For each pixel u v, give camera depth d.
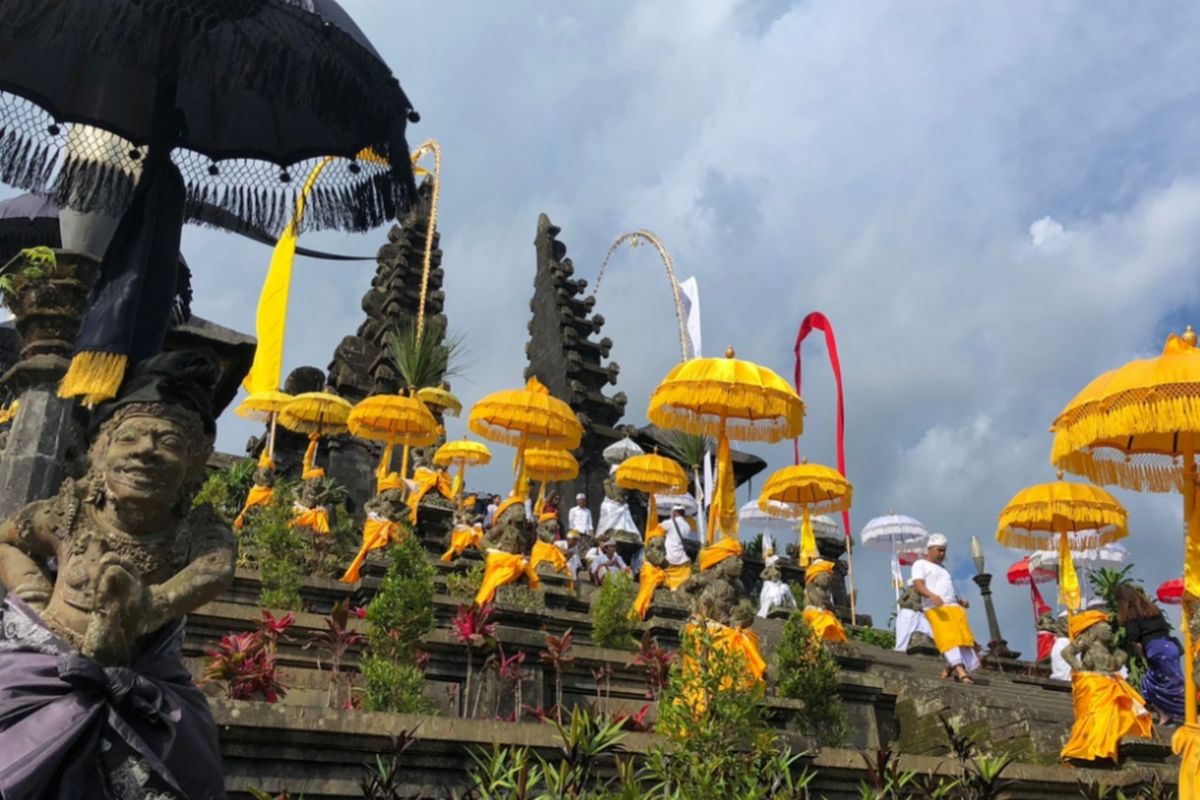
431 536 19.22
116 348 4.45
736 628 9.46
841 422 25.02
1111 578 17.36
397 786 6.25
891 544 25.19
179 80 5.29
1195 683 7.94
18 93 5.21
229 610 9.24
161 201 4.88
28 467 6.15
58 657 3.74
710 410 13.91
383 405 19.55
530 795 6.27
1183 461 8.64
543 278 38.12
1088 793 8.31
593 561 20.39
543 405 16.94
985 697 12.23
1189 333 8.34
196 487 4.47
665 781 6.35
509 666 9.22
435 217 27.81
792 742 7.80
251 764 5.90
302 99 4.92
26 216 8.59
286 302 23.02
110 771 3.65
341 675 8.98
